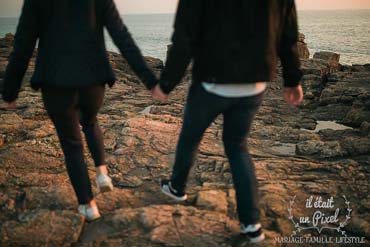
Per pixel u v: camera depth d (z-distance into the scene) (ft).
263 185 12.46
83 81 8.55
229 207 11.06
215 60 7.82
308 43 391.86
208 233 9.64
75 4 8.39
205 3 7.62
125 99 27.94
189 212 10.49
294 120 22.35
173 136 17.30
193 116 8.70
